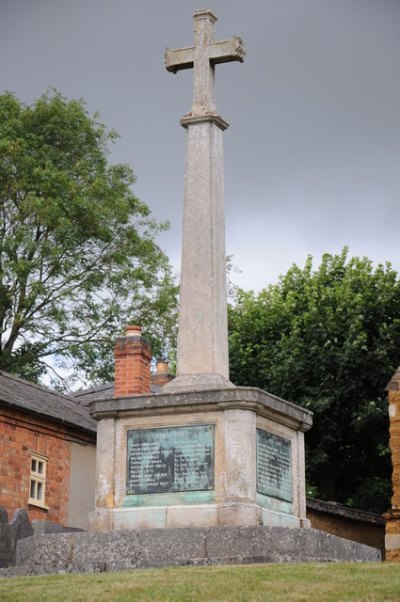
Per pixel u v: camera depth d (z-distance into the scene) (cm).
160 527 1519
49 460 2636
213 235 1675
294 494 1630
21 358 3716
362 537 3047
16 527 1853
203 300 1642
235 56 1752
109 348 3809
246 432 1525
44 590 1218
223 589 1175
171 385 1606
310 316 3509
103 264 3859
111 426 1595
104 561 1461
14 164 3734
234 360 3612
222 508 1497
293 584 1198
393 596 1129
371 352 3409
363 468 3691
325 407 3394
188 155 1722
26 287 3672
